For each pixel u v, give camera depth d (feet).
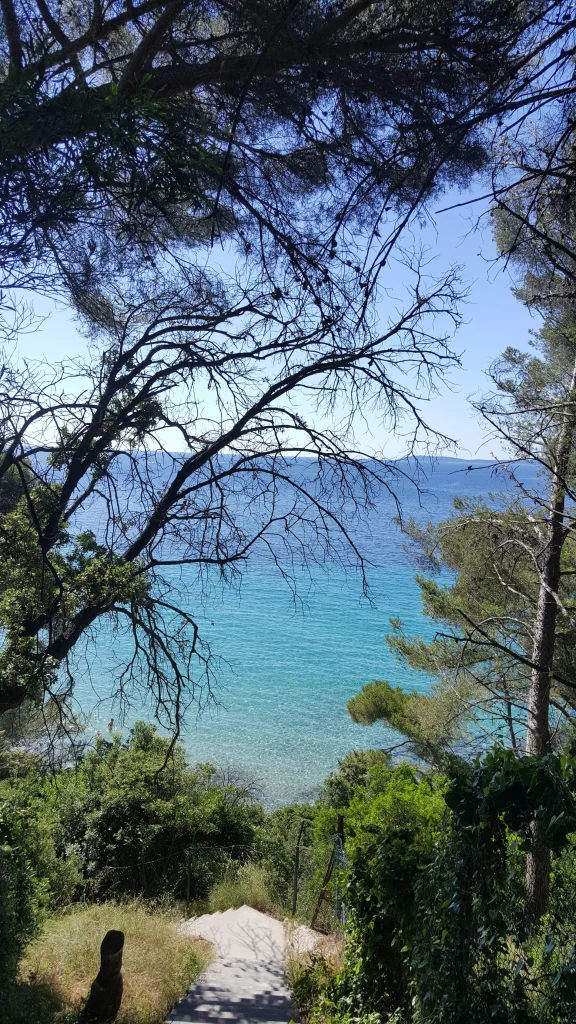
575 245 11.58
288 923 31.09
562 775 9.71
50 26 12.98
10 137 9.12
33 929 23.44
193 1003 21.74
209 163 11.00
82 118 9.35
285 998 22.22
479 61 9.89
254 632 163.84
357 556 21.57
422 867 13.35
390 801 24.86
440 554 41.32
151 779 44.52
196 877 41.81
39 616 19.51
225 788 57.06
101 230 14.39
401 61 11.10
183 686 23.38
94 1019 18.94
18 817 25.25
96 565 19.75
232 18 12.35
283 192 16.94
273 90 12.96
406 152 8.69
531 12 9.39
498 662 39.96
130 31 15.90
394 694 56.13
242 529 22.40
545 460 31.48
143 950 25.09
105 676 92.02
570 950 8.94
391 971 15.75
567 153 9.43
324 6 11.18
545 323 32.12
